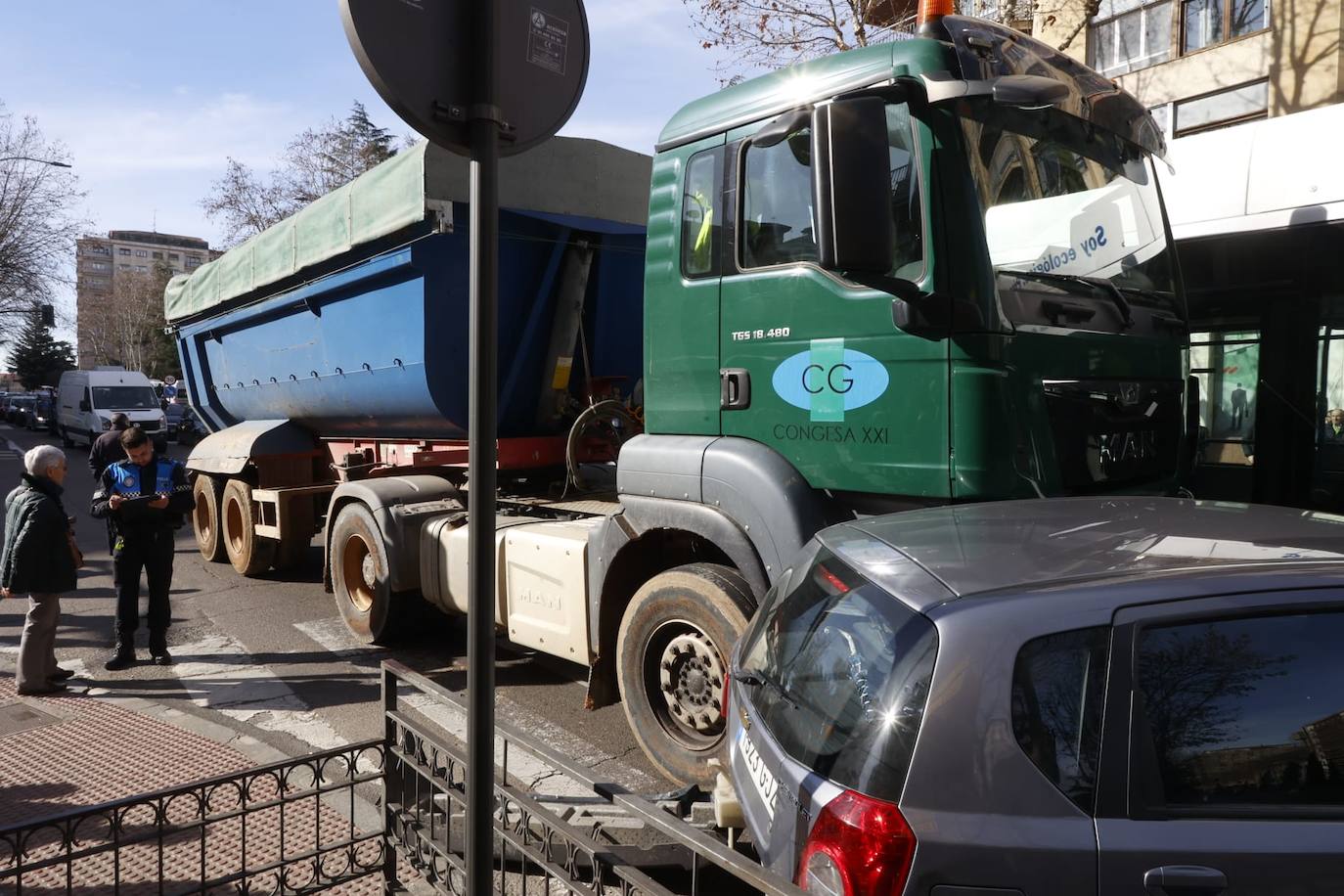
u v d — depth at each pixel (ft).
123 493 21.15
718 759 13.06
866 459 11.89
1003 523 8.69
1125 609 6.61
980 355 11.00
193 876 11.83
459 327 21.74
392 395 23.50
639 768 15.24
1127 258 13.61
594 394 22.80
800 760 7.23
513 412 22.35
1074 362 11.98
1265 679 6.49
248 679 20.29
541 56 7.45
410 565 21.06
